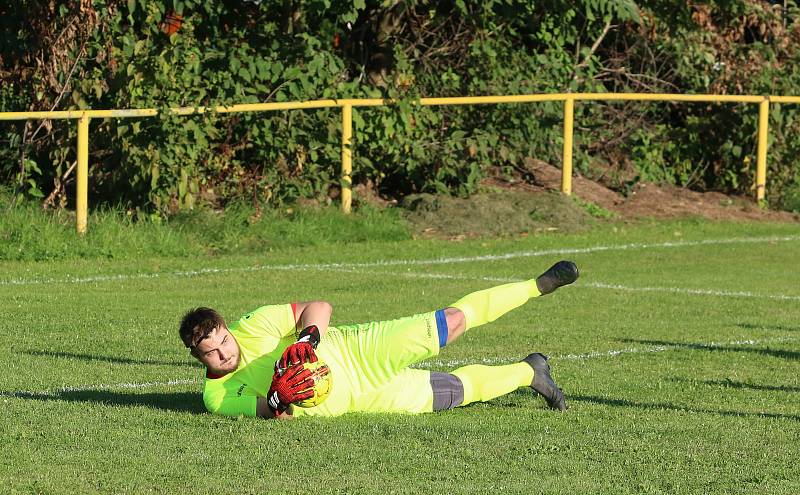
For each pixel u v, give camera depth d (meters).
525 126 60.31
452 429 21.19
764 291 40.72
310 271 43.62
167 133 49.44
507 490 17.66
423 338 21.86
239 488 17.62
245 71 52.12
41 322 32.69
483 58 60.16
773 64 66.44
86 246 45.75
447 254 48.53
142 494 17.31
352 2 55.34
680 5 65.00
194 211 50.25
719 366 28.11
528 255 48.59
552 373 27.05
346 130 54.25
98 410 22.42
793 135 65.69
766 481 18.41
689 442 20.72
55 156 49.56
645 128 65.94
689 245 52.22
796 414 23.31
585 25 65.00
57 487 17.56
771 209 64.25
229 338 21.53
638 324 33.91
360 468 18.70
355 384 21.98
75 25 50.28
